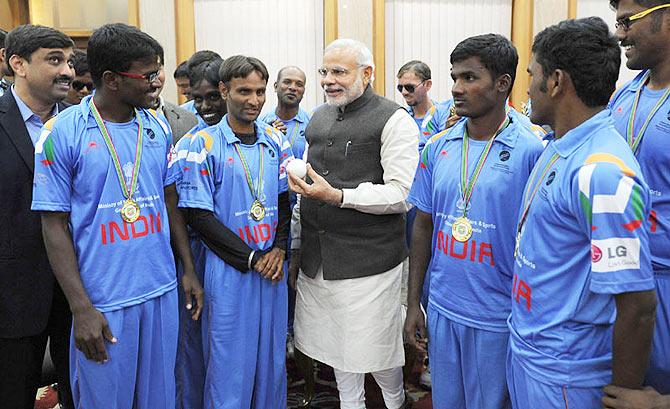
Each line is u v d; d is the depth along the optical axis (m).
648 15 1.76
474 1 6.21
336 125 2.62
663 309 1.87
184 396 2.61
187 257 2.41
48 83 2.20
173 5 6.02
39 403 3.12
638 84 2.00
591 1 6.03
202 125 2.96
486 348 1.94
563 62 1.44
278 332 2.55
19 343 2.21
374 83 6.16
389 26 6.20
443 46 6.25
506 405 1.98
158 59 1.97
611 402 1.37
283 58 6.20
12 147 2.16
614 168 1.31
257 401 2.53
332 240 2.58
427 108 4.25
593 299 1.42
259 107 2.40
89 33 6.43
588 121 1.43
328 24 6.07
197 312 2.40
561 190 1.42
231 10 6.13
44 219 1.91
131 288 2.00
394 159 2.50
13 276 2.16
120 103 1.98
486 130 1.96
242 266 2.36
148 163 2.06
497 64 1.87
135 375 2.04
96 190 1.93
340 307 2.58
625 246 1.29
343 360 2.57
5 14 6.46
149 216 2.06
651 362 1.91
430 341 2.12
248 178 2.41
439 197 2.05
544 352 1.50
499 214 1.89
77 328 1.91
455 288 1.99
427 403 3.13
